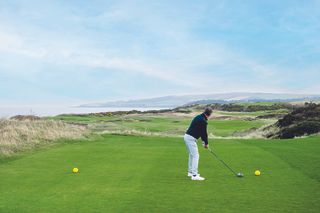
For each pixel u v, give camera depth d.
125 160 13.88
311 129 27.88
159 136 25.86
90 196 8.41
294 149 16.89
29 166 12.52
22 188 9.22
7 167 12.30
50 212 7.17
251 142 20.61
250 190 8.93
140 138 23.69
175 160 13.92
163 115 63.91
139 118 56.09
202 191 8.86
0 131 19.12
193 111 75.00
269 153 15.61
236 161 13.56
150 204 7.73
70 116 57.22
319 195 8.40
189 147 10.67
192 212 7.15
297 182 9.80
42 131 20.73
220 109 87.88
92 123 41.78
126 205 7.65
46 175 10.91
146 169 11.93
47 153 15.85
